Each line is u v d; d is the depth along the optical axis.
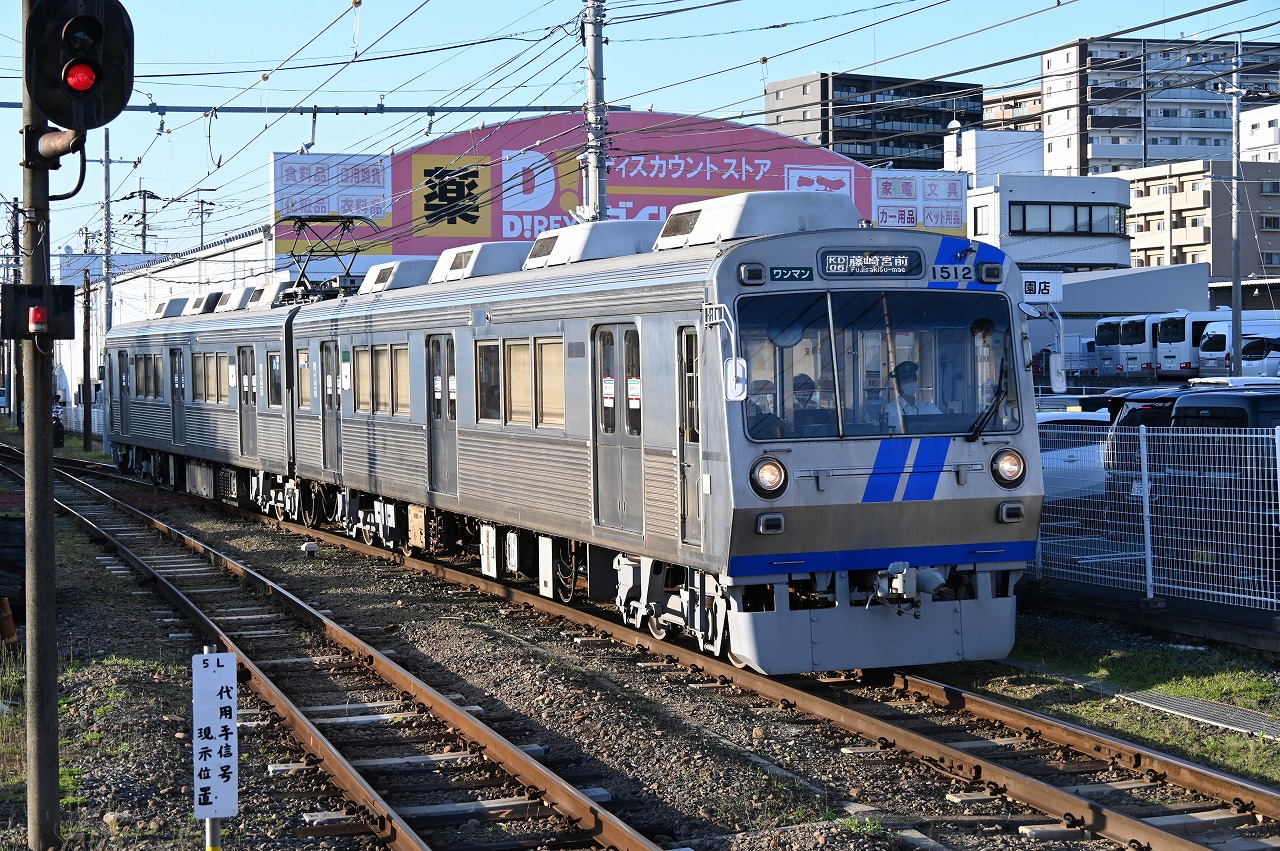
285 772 7.41
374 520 16.69
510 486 12.25
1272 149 81.62
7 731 8.09
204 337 22.33
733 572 8.73
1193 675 9.20
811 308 8.77
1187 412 13.07
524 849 6.17
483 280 13.05
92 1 5.56
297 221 19.64
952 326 9.09
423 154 40.47
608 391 10.37
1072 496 11.87
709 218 9.77
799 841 6.02
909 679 9.12
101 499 24.45
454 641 11.14
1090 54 86.25
